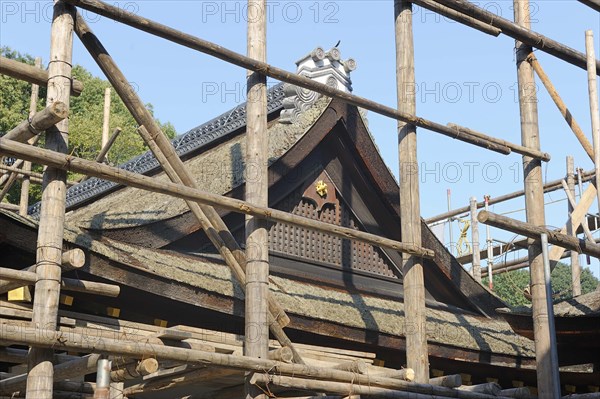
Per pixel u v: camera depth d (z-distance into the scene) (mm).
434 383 16141
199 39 14109
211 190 17109
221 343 14789
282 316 14867
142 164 23203
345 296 18828
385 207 20453
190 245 16766
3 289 12305
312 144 18641
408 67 17406
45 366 11406
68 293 14367
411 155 17156
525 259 28422
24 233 13258
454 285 21000
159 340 12641
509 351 20203
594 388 21406
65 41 12336
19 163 20516
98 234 14891
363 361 16188
